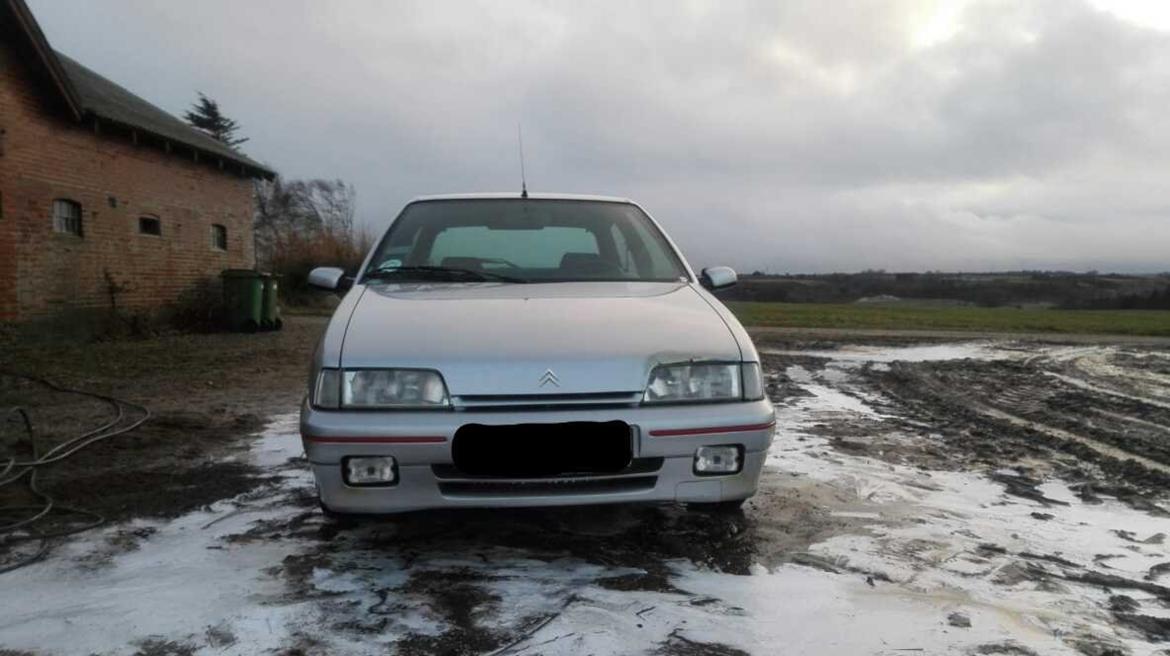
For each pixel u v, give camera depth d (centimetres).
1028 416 609
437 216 408
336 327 285
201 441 482
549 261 377
